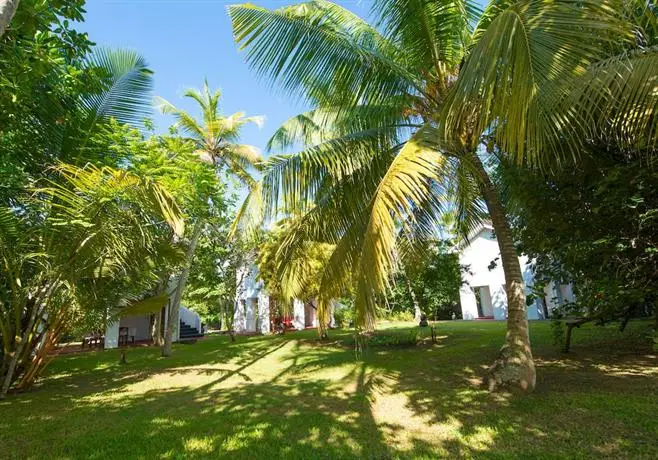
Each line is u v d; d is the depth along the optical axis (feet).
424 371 25.30
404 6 18.26
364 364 30.09
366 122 21.81
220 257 65.57
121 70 25.46
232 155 47.78
